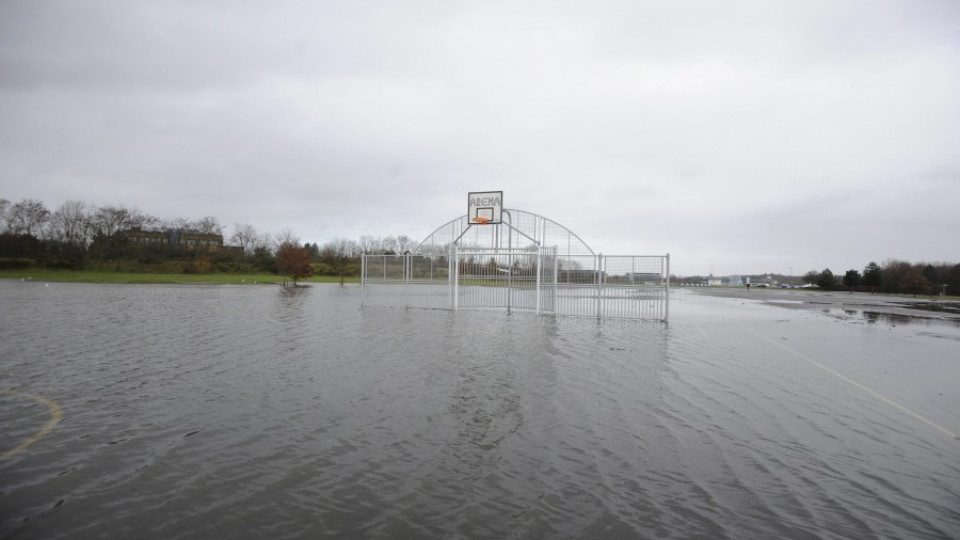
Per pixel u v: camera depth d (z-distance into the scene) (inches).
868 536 153.9
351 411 274.5
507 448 222.2
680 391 332.2
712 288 3061.0
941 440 244.4
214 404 285.7
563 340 556.1
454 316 813.9
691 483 189.2
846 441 240.7
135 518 157.6
